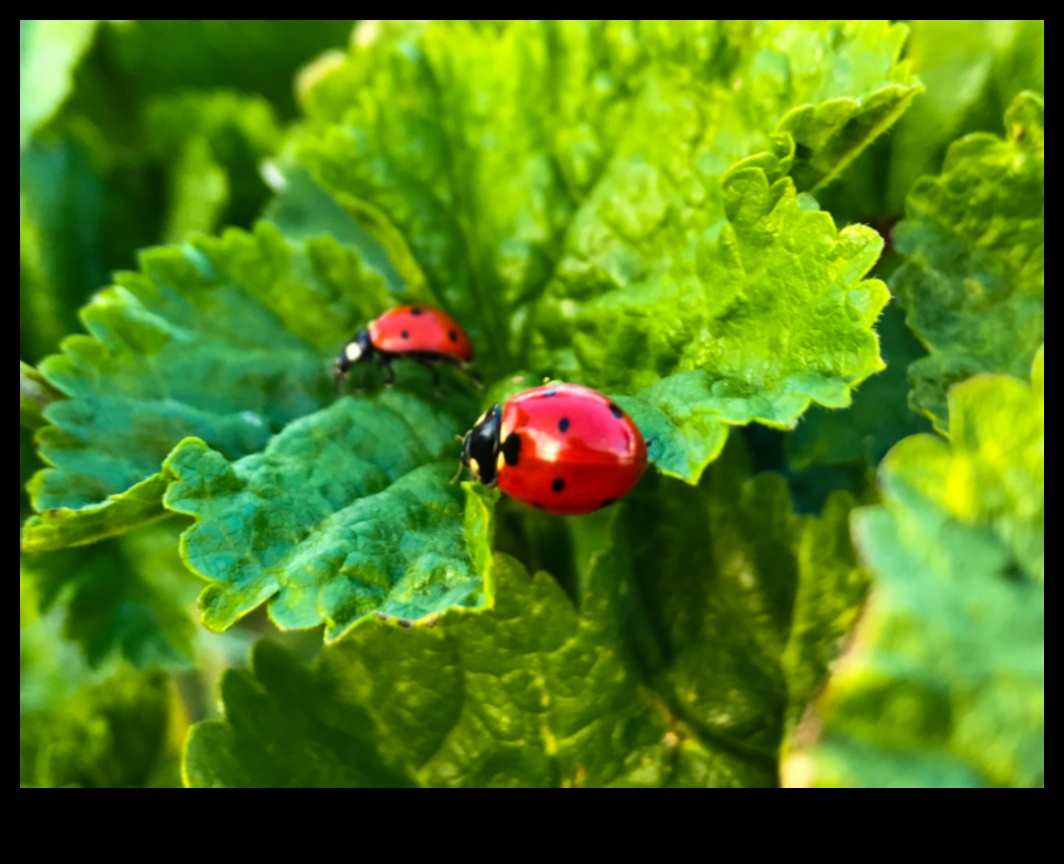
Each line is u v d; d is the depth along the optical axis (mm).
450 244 119
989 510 95
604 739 109
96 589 120
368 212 119
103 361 112
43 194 132
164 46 139
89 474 109
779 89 111
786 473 115
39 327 129
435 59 119
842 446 113
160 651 120
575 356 115
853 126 107
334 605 102
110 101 139
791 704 110
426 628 108
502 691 109
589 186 116
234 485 106
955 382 110
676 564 111
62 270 131
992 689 92
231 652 124
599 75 116
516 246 117
